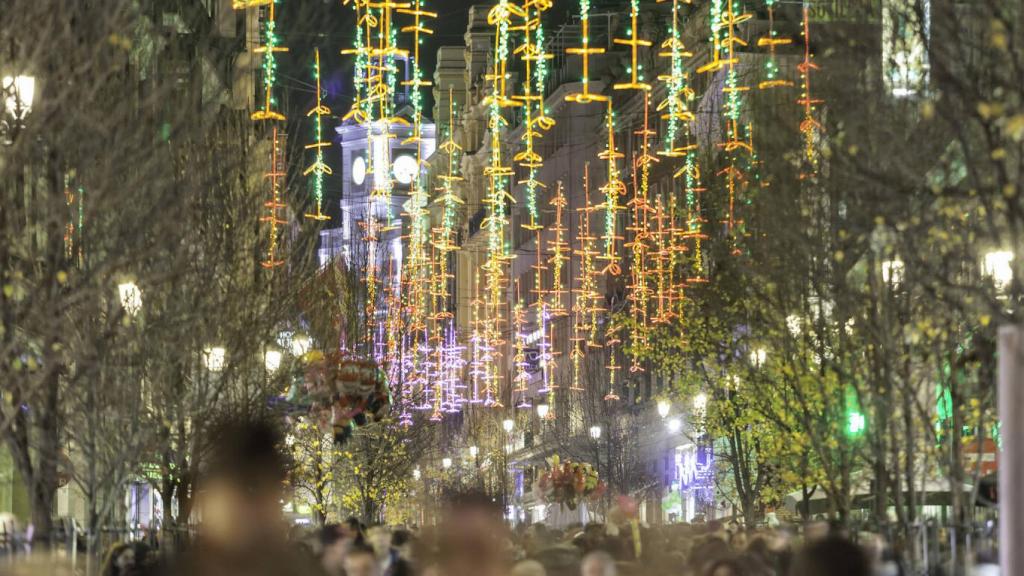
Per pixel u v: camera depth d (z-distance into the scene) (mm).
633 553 38156
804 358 41094
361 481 94625
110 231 30188
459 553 12180
